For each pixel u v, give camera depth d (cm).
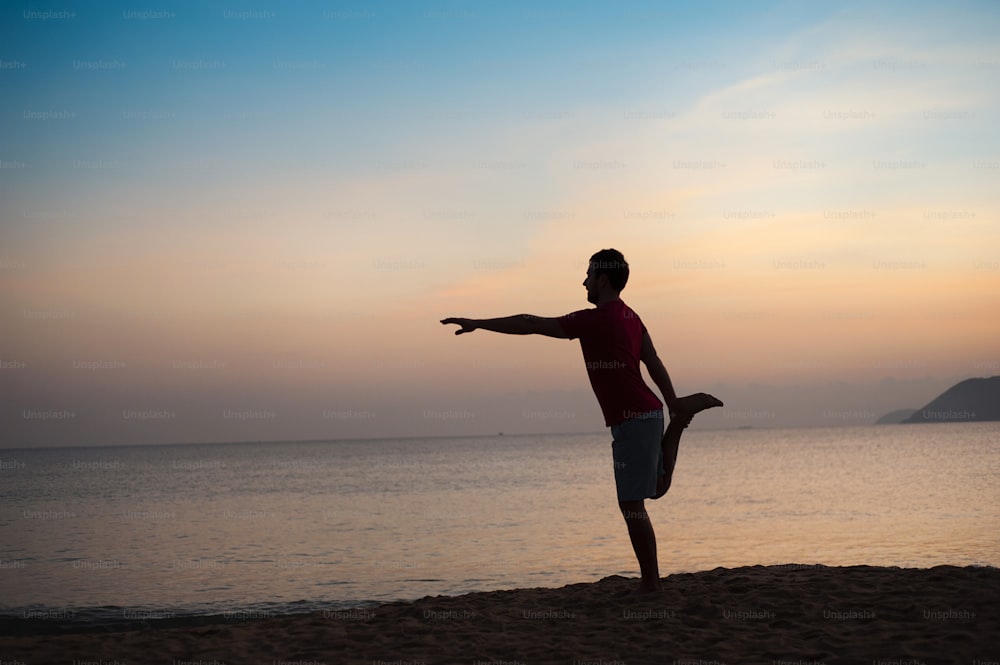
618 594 548
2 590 1323
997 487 3372
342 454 16225
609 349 470
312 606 1148
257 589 1309
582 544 1836
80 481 6894
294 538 2150
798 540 1769
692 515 2517
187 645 440
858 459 7194
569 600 541
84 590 1316
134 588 1330
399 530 2306
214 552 1853
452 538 2053
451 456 13062
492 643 429
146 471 9412
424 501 3650
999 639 380
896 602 467
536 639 436
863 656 367
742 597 509
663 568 1423
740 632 427
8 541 2153
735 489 3819
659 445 487
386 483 5575
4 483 6662
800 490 3584
